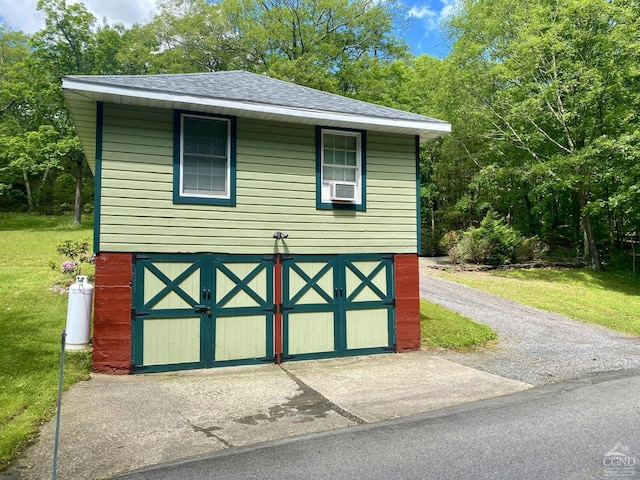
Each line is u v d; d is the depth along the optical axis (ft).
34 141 88.74
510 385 21.95
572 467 12.98
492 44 66.23
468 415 17.70
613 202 54.80
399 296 29.63
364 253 29.07
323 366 25.99
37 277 44.91
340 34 85.97
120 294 23.75
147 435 15.78
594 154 56.13
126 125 24.27
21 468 13.23
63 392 20.11
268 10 82.53
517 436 15.38
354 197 28.78
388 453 14.19
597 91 55.88
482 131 68.64
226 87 27.86
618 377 23.15
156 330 24.31
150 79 25.98
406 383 22.49
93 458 13.93
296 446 14.87
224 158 26.35
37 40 89.25
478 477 12.47
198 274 25.29
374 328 29.01
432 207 84.38
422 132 29.99
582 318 40.70
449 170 80.28
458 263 65.36
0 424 16.19
